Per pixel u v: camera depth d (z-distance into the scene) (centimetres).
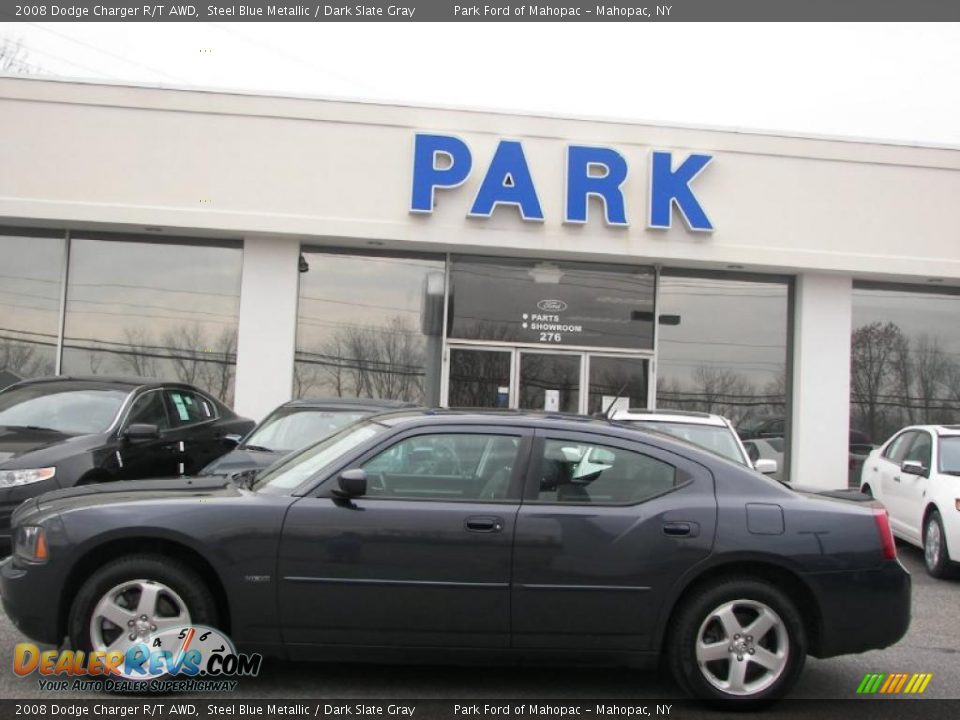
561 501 447
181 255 1203
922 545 852
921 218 1234
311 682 468
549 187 1170
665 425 831
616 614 435
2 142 1116
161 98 1133
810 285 1255
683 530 439
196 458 896
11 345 1177
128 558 440
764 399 1265
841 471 1239
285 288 1179
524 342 1227
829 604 439
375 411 874
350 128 1152
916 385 1296
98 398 815
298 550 432
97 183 1124
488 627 434
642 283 1250
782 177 1212
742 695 436
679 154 1190
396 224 1148
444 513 437
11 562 454
